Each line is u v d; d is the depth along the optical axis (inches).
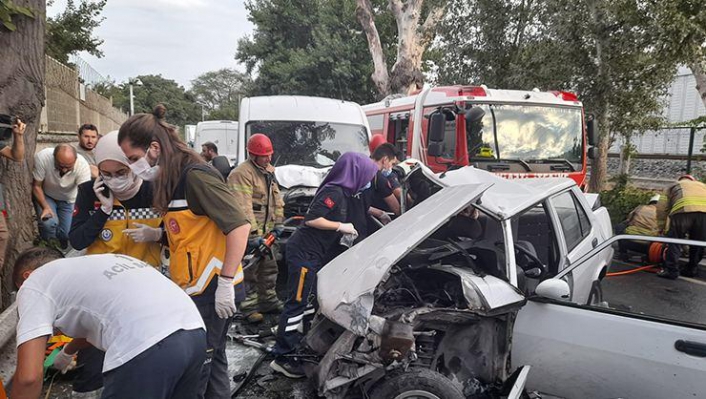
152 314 80.7
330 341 130.6
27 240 203.6
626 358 113.3
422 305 127.0
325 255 163.0
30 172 203.2
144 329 78.7
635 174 697.0
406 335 111.3
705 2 310.5
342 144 289.4
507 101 331.0
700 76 361.1
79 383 123.1
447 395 111.7
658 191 509.7
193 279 104.7
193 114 2834.6
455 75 559.8
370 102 994.7
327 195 149.0
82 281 81.4
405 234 125.1
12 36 188.4
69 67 515.5
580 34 411.5
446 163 334.0
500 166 325.7
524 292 130.7
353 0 945.5
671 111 752.3
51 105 419.5
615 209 405.1
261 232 199.9
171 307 83.7
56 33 549.3
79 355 126.5
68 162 237.1
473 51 533.3
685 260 115.6
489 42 519.5
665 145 676.7
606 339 115.4
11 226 196.1
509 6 500.7
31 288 79.7
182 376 83.6
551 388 123.0
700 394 106.1
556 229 155.2
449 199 135.4
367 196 171.0
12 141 183.6
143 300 81.5
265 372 156.4
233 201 103.1
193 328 84.1
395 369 117.0
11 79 189.3
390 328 112.6
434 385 112.4
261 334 180.9
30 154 201.2
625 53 384.8
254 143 193.6
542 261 158.9
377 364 115.0
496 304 117.3
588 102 414.0
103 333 79.6
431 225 121.6
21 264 93.2
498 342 123.3
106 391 77.7
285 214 239.1
